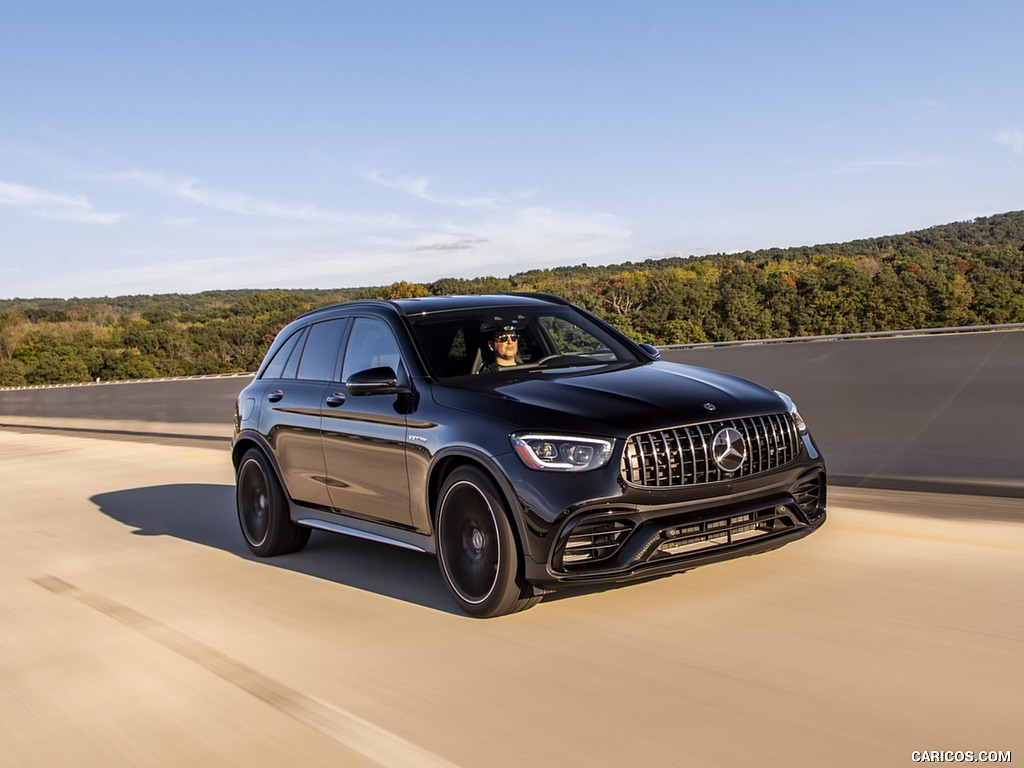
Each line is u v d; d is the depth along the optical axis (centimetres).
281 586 548
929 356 752
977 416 702
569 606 454
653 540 409
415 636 433
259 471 629
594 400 441
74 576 617
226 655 429
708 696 335
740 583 466
